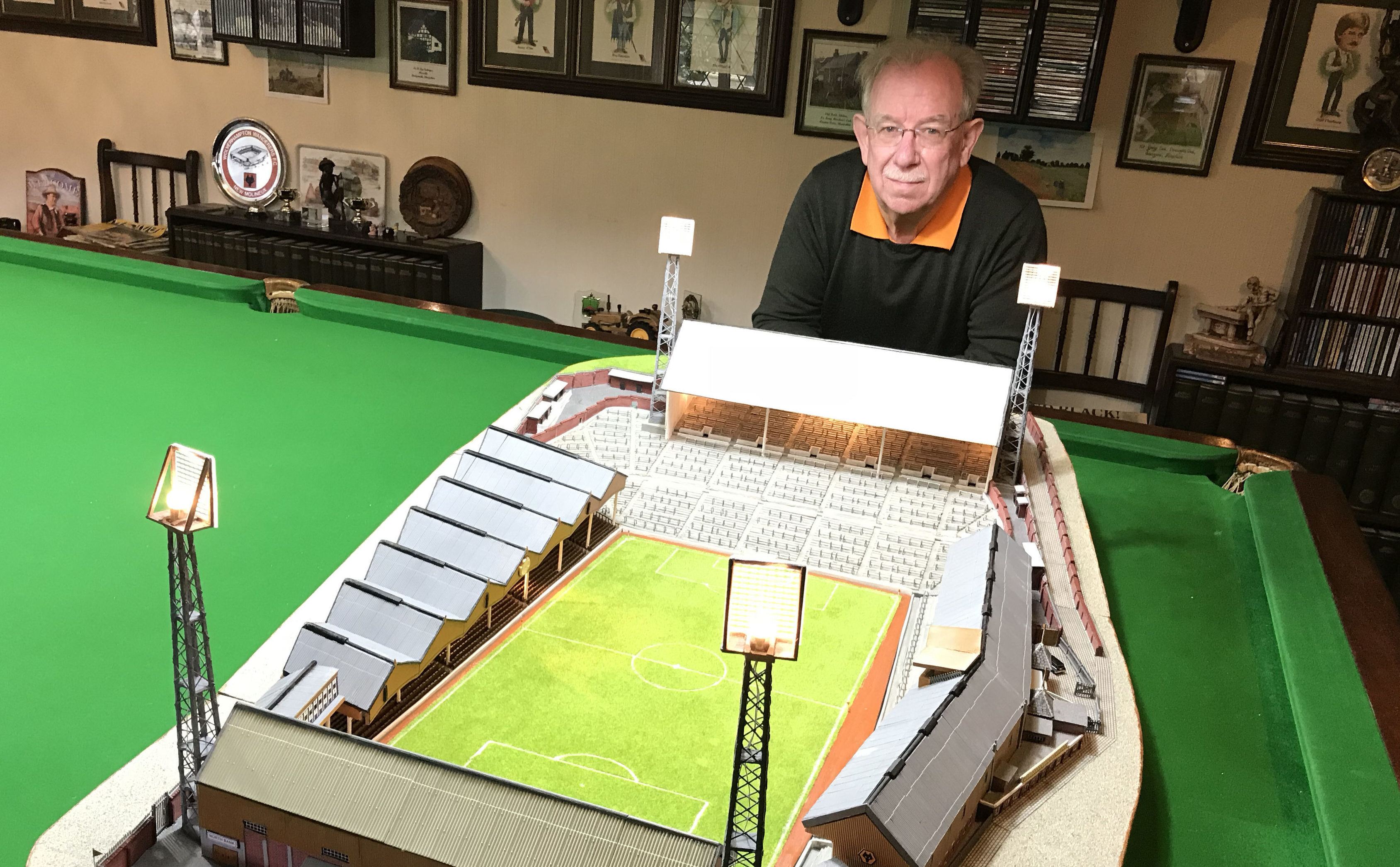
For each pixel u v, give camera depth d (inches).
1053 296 58.5
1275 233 97.3
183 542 30.6
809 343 63.6
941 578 52.1
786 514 58.5
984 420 59.6
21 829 34.0
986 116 95.2
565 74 111.3
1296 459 95.3
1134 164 98.4
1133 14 94.8
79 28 126.2
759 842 28.2
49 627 44.4
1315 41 91.4
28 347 73.6
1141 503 64.4
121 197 132.9
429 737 39.3
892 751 34.1
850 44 102.3
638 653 45.4
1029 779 37.6
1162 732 43.4
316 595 47.7
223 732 32.4
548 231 118.2
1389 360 93.7
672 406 64.7
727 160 110.0
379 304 84.2
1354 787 38.5
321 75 119.4
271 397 68.5
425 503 55.9
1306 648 47.4
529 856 29.6
